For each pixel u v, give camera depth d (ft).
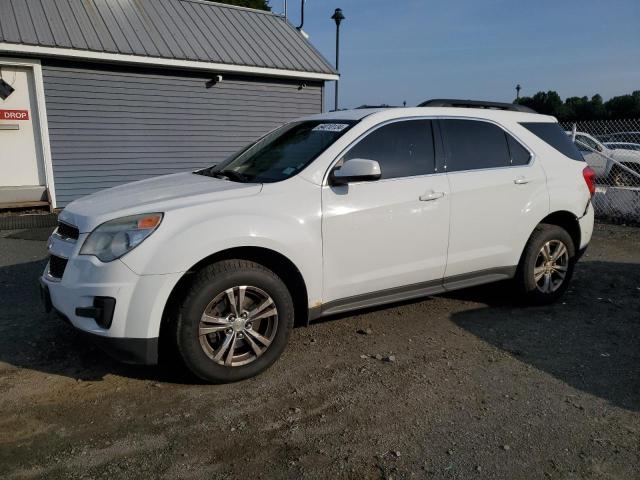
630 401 11.19
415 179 13.92
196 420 10.23
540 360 13.11
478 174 14.97
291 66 40.68
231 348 11.48
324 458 9.12
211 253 11.04
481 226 15.02
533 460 9.14
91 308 10.59
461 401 11.05
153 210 11.09
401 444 9.53
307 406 10.78
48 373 12.04
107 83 35.14
